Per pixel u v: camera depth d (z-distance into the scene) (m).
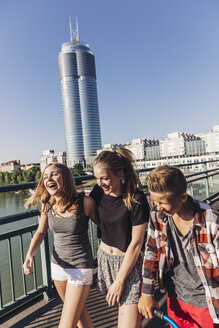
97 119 154.38
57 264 1.67
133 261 1.50
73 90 150.50
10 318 2.22
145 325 2.07
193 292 1.29
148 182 1.22
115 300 1.46
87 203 1.63
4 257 24.52
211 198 6.07
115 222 1.56
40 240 1.81
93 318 2.18
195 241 1.22
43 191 1.72
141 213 1.53
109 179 1.48
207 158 118.81
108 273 1.62
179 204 1.19
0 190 2.07
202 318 1.27
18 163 185.00
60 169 1.62
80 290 1.57
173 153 129.88
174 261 1.33
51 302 2.45
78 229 1.61
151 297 1.42
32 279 18.55
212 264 1.20
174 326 1.23
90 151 148.62
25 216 2.26
